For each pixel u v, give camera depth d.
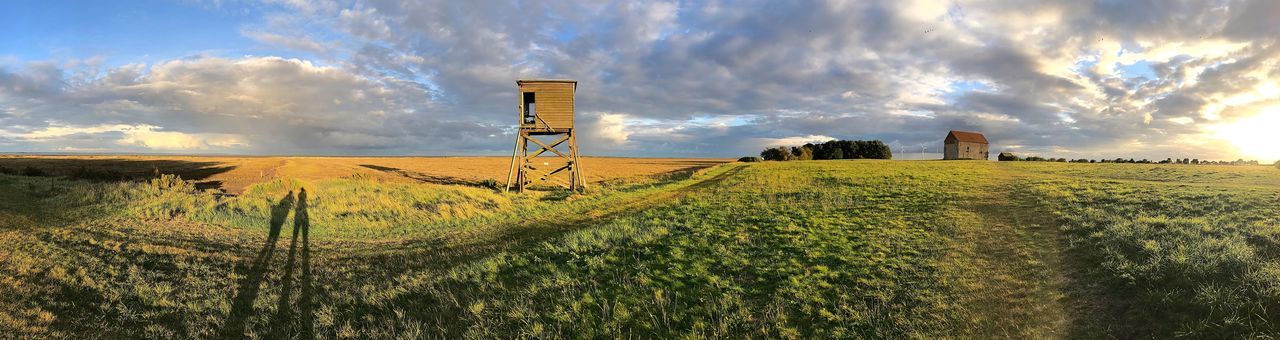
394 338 10.09
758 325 9.79
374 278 13.79
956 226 16.38
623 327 10.05
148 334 10.30
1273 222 13.17
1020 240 14.06
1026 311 9.41
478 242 18.61
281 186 29.27
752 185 33.41
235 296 12.42
